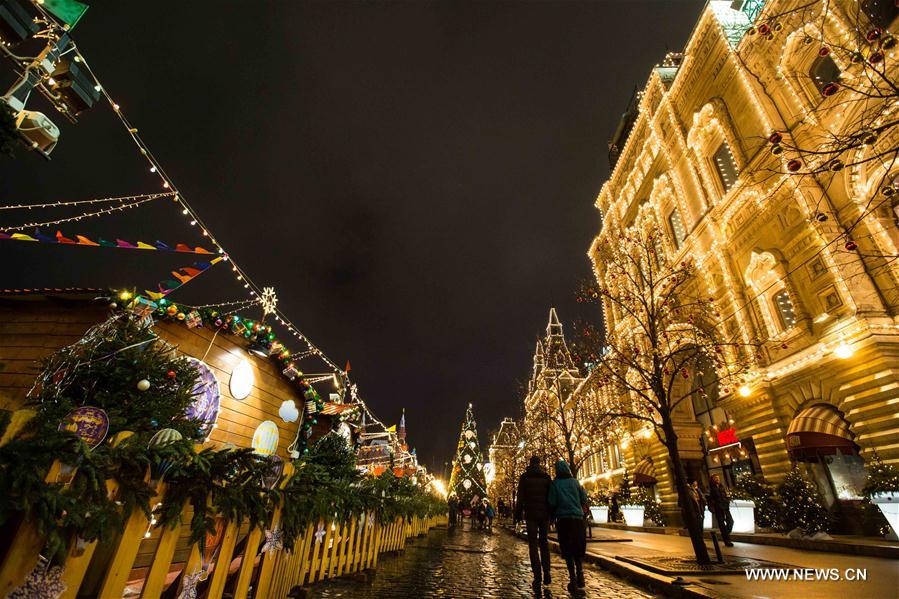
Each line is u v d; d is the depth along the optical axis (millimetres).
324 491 6102
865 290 13031
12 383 6340
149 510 3287
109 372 4980
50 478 2670
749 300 17734
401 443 26203
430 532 24000
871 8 12750
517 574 9289
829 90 5770
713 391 22422
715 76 20594
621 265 18906
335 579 7684
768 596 5793
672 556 10305
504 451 56844
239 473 4148
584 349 16125
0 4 4590
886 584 6469
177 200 8312
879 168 12992
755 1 19406
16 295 6680
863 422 12594
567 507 7336
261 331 8844
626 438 28562
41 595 2568
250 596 4949
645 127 27844
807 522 13094
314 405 11383
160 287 7262
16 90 4824
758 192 17109
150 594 3387
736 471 20516
